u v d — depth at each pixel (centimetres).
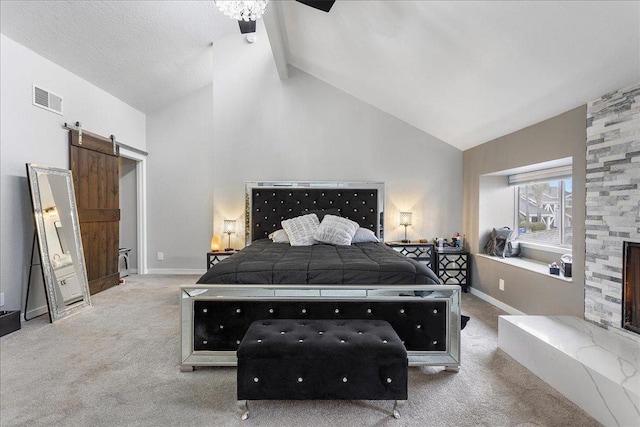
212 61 511
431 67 321
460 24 247
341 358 177
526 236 411
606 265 238
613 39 192
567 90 254
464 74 304
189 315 230
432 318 231
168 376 222
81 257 382
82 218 412
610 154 236
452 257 448
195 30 425
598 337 223
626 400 162
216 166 478
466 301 402
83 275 380
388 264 249
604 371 178
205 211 560
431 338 231
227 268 246
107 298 412
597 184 247
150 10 356
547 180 360
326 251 333
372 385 178
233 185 479
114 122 480
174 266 563
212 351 230
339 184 475
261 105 479
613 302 232
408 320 230
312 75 480
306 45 411
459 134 433
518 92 288
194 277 531
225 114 478
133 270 568
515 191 429
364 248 360
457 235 471
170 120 559
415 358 229
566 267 288
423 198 483
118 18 349
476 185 438
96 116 443
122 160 564
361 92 461
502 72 273
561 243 353
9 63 322
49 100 366
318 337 188
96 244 439
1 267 315
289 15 364
